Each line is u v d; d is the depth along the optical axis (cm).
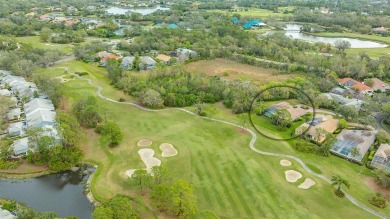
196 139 10138
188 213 6756
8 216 6675
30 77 15112
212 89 13512
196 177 8331
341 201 7544
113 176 8375
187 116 11762
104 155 9319
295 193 7775
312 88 13638
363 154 9362
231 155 9294
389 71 16425
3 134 10300
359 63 16825
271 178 8312
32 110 11425
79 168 8812
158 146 9731
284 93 13325
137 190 7831
